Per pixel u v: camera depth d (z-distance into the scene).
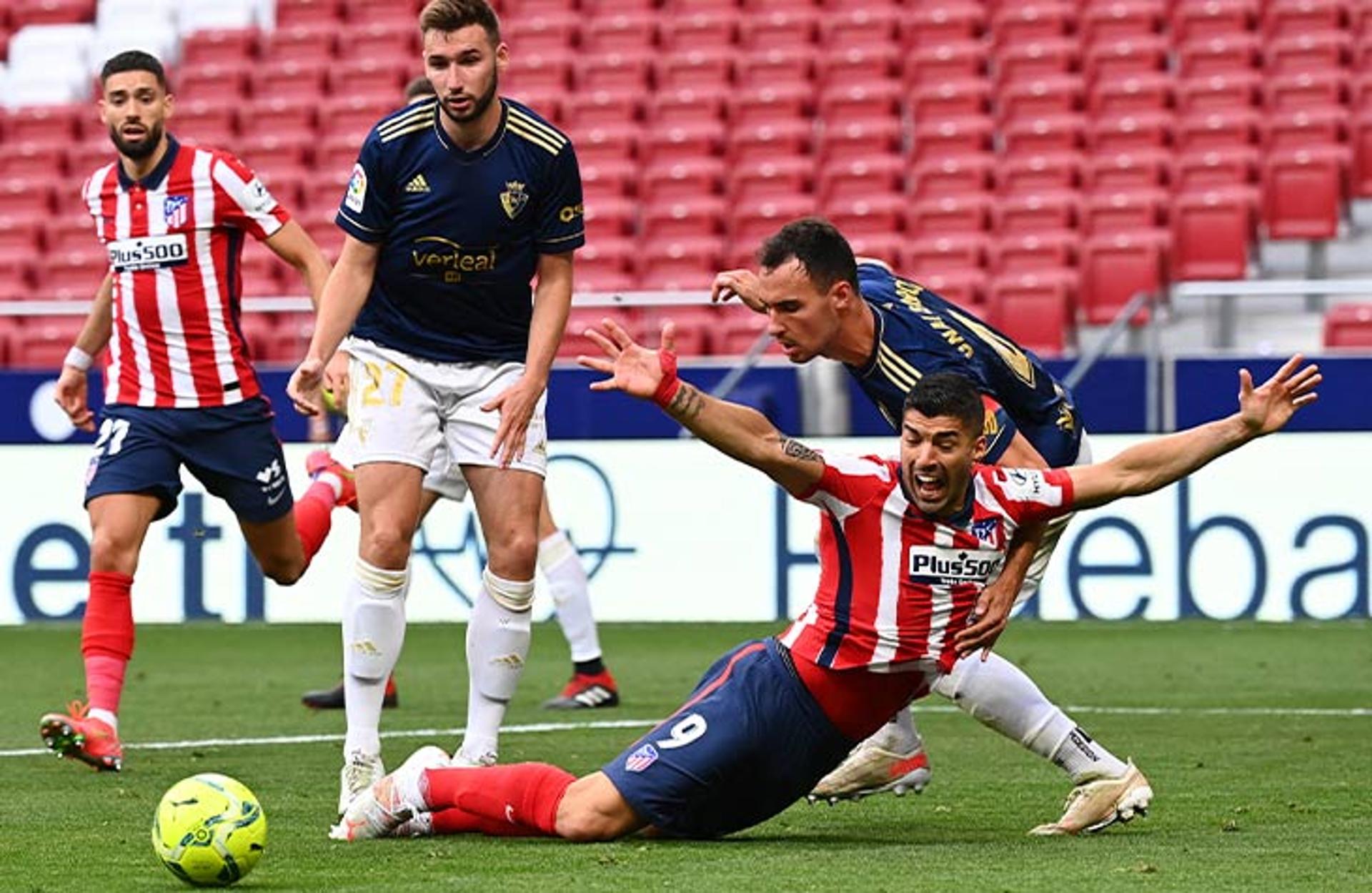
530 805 20.42
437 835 20.91
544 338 23.88
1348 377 48.91
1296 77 69.81
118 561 27.39
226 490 28.31
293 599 52.12
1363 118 67.75
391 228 23.72
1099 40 73.50
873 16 75.50
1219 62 71.31
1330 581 49.00
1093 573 49.91
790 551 50.94
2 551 52.53
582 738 30.59
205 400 27.89
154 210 27.58
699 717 20.12
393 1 80.56
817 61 74.44
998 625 20.23
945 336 21.80
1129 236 64.75
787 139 71.62
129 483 27.58
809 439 50.12
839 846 20.47
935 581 19.98
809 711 20.06
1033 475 20.20
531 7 78.69
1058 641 46.19
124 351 27.94
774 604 51.00
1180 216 64.56
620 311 59.16
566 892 17.50
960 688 21.33
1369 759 27.81
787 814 23.00
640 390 19.12
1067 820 21.34
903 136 72.50
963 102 72.00
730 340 58.97
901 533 19.94
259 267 66.25
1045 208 65.88
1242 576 49.31
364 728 23.05
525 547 24.08
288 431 51.44
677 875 18.38
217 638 49.00
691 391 19.28
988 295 60.72
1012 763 27.67
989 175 68.50
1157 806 23.45
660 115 73.50
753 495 51.06
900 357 21.61
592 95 73.75
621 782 20.12
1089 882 17.94
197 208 27.59
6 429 52.62
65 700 37.06
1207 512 49.44
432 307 23.95
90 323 29.22
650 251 66.50
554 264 24.14
